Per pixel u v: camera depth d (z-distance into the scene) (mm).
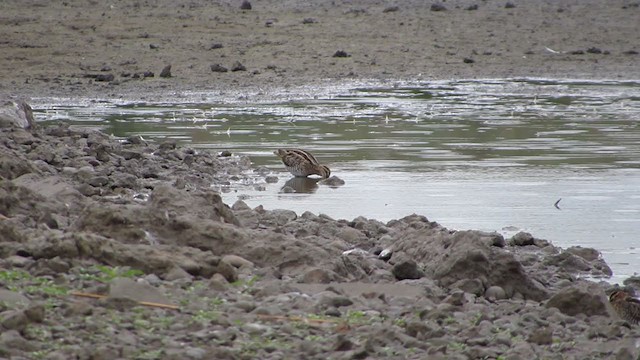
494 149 73000
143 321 29922
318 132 80875
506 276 37969
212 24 135750
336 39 130750
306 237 43906
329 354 28766
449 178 62250
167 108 94688
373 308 33531
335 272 38000
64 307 30422
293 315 31938
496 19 145625
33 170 52469
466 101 100062
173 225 39531
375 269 39812
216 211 42688
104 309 30594
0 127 65938
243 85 108250
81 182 56219
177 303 32031
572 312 35594
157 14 140000
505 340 31234
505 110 94188
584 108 95625
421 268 39719
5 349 26797
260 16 141875
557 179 61844
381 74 116750
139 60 118125
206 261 36312
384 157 69875
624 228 49938
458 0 155250
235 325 30531
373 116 90000
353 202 55531
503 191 58344
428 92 106375
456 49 129750
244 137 78188
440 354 29312
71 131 69875
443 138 78062
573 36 138125
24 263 34625
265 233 40375
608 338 32781
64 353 27125
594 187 59562
